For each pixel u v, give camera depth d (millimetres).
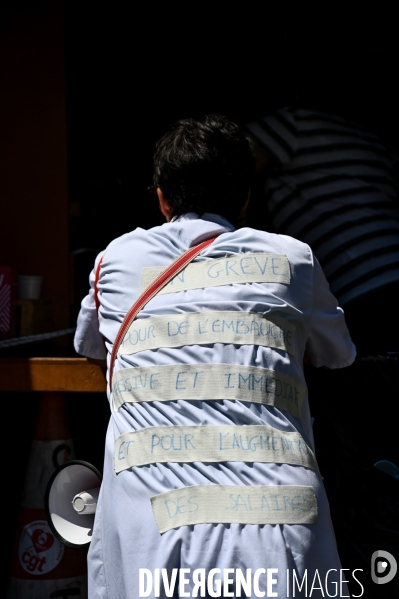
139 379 1653
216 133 1867
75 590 2676
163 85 4973
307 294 1737
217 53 4910
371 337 3006
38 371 2619
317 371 2369
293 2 4527
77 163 3932
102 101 4754
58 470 2410
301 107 3152
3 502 3424
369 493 2227
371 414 2338
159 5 4777
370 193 3066
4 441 3574
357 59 4457
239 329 1639
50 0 3547
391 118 4469
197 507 1506
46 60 3566
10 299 3248
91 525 2451
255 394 1596
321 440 2316
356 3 4391
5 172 3598
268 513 1497
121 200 4504
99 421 3508
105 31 4750
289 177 3135
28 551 2689
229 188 1866
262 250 1723
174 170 1854
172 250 1772
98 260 1938
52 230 3588
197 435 1567
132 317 1718
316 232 3057
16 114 3580
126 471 1609
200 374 1609
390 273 2934
